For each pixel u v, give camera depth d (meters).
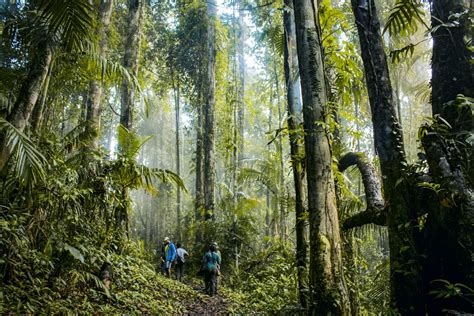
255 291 9.04
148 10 19.77
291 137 5.83
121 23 16.14
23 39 5.85
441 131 3.46
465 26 3.75
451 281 3.28
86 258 6.04
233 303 8.73
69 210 5.70
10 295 4.33
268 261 12.10
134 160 7.44
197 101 20.30
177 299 8.14
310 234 3.83
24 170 3.96
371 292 6.56
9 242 4.58
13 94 5.86
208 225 15.53
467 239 3.16
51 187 5.48
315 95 4.08
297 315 5.28
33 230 5.29
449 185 3.26
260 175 14.34
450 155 3.37
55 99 7.14
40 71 4.80
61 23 4.84
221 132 19.39
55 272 5.32
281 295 7.77
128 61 11.16
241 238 14.85
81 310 5.06
